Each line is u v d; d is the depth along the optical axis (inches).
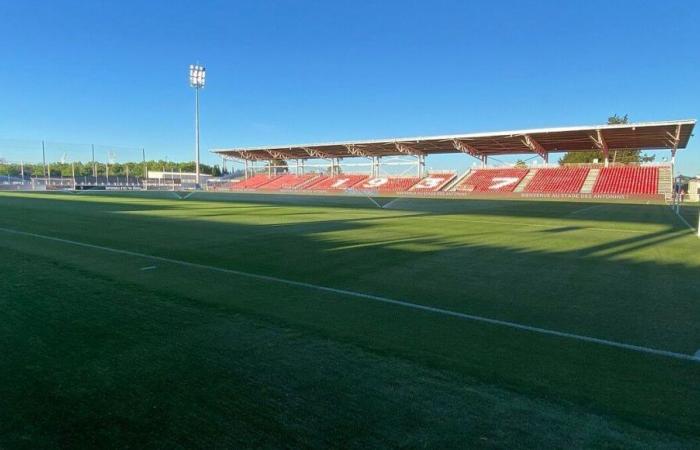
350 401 120.2
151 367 140.1
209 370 138.3
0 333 167.6
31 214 681.6
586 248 389.1
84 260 312.7
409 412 114.8
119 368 139.3
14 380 130.8
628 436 105.1
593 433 106.1
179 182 2780.5
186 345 158.1
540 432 106.3
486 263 315.0
